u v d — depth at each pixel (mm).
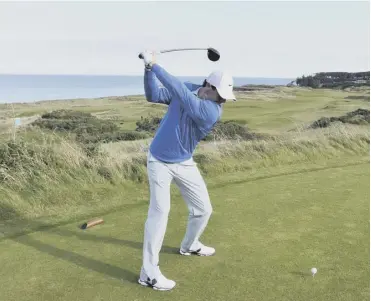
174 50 3279
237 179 6953
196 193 3600
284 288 3266
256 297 3135
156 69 3074
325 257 3826
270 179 6898
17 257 3926
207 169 7422
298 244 4137
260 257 3848
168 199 3410
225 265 3693
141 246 4211
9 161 6484
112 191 6207
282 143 9367
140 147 8719
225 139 9938
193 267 3666
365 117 16234
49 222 4965
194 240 3852
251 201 5594
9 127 7645
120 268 3697
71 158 6852
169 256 3916
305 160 8648
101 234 4551
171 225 4793
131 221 4961
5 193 5699
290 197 5777
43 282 3436
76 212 5340
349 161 8625
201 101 3148
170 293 3223
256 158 8352
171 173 3424
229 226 4660
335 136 10375
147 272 3326
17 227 4797
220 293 3203
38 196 5781
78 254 4004
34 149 6887
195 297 3156
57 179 6293
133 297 3180
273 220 4848
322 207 5324
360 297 3127
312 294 3168
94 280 3465
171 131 3279
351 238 4281
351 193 5977
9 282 3436
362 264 3674
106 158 7152
